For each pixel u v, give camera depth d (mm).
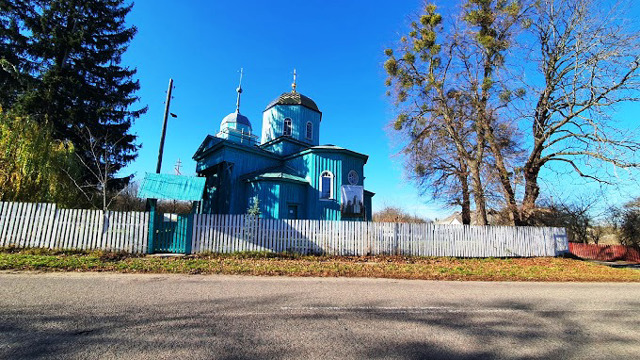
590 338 4840
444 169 21391
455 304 6734
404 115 19516
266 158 24266
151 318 5004
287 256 13469
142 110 22469
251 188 21172
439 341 4449
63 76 18734
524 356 4035
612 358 4078
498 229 16562
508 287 9273
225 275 9422
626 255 27578
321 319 5289
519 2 17438
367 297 7125
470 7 18906
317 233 14422
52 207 12039
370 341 4348
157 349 3822
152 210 12852
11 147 13031
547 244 17281
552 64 18578
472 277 10766
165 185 13555
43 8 20047
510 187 18578
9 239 11633
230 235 13508
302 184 22016
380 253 14922
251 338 4297
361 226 14898
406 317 5598
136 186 31281
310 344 4156
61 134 18391
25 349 3678
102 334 4246
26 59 19250
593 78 16672
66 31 19891
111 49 21625
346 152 22859
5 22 18938
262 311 5652
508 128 19234
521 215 18594
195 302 6098
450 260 14797
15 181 12805
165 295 6574
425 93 19531
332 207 21844
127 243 12375
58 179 14273
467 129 19906
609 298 8148
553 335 4918
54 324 4559
